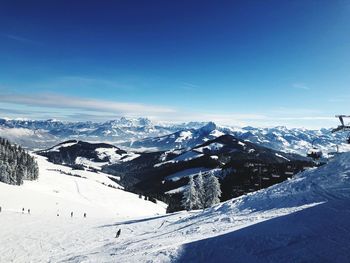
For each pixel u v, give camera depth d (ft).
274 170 439.22
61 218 237.25
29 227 187.73
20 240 148.46
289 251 43.57
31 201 339.77
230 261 45.44
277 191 92.22
